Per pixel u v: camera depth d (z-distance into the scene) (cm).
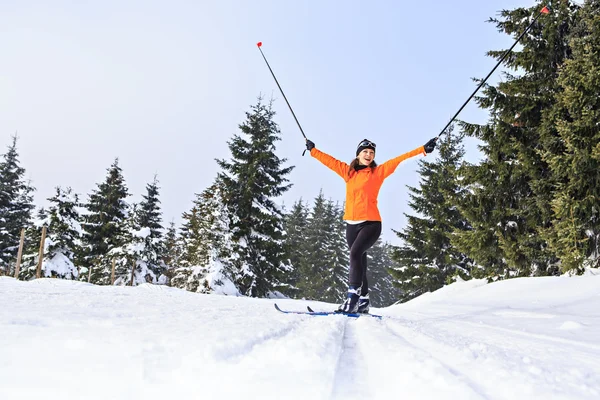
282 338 145
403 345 146
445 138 2358
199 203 2645
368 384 87
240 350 113
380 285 5344
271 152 2433
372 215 382
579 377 118
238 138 2431
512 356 157
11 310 188
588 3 999
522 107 1135
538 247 1143
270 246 2273
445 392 80
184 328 154
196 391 75
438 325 342
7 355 98
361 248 371
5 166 3319
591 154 845
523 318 443
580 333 309
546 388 93
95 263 3016
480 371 108
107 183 3312
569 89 891
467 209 1270
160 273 2858
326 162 415
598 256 913
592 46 881
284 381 82
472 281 1112
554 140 981
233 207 2273
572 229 871
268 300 837
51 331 132
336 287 4231
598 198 876
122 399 70
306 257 4441
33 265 2141
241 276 2117
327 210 4616
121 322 166
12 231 3138
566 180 975
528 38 1163
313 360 102
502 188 1207
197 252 2172
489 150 1223
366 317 326
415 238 2378
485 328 331
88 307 237
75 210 2278
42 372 85
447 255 2142
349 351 133
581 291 631
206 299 530
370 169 394
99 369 88
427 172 2420
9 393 72
